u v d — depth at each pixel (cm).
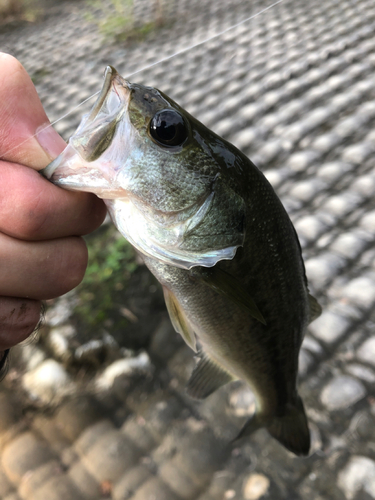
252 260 13
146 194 12
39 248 11
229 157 13
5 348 12
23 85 11
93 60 76
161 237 12
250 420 18
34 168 11
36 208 10
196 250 13
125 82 12
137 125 11
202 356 18
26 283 11
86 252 12
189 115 13
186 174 12
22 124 11
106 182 11
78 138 11
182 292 14
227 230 12
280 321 15
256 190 13
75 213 11
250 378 17
